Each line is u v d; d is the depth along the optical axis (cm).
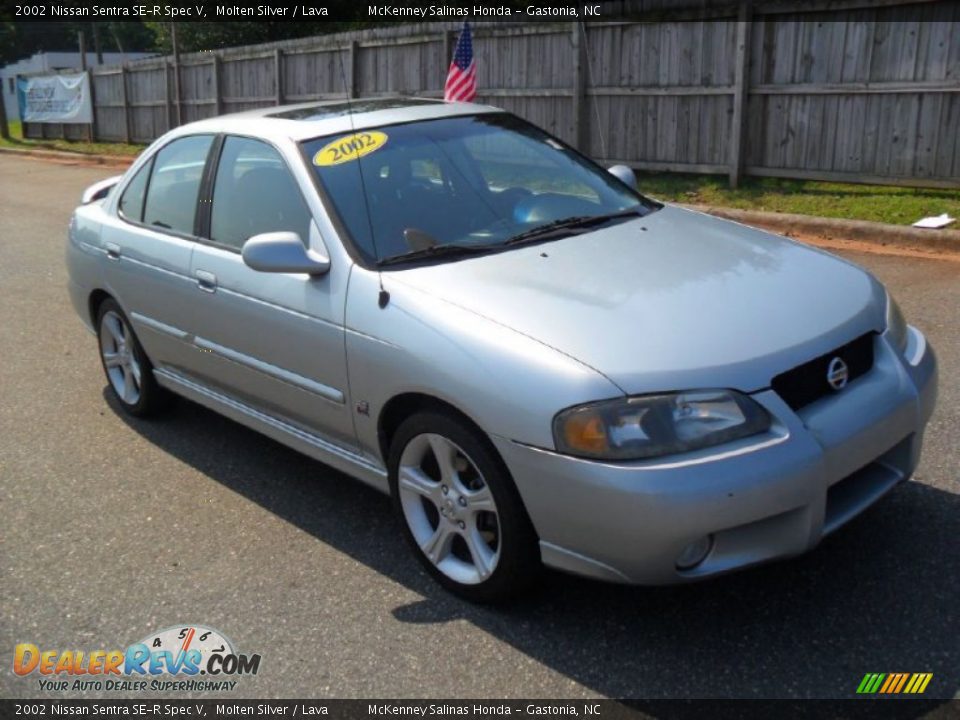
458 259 368
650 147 1163
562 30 1213
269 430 436
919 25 906
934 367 353
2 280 938
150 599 365
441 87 1412
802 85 1002
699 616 329
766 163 1063
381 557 386
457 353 319
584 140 1227
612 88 1178
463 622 338
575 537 298
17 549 407
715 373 293
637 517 282
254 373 420
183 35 2511
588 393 289
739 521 283
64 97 2498
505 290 336
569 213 417
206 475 471
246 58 1802
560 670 309
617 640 320
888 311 355
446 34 1369
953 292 674
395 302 346
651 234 396
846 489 325
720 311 320
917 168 941
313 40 1608
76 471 483
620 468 282
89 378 628
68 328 750
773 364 299
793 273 357
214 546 402
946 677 292
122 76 2252
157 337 489
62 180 1814
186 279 449
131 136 2281
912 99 927
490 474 317
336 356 368
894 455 335
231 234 434
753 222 935
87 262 537
